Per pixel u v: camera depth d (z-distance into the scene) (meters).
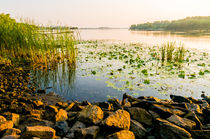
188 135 2.54
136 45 18.45
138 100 3.79
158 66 8.33
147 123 3.10
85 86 5.77
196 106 3.64
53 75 7.13
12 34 8.72
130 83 5.88
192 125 2.84
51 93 5.14
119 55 11.55
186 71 7.38
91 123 2.90
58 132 2.78
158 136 2.73
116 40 26.64
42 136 2.40
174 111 3.36
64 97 4.91
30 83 6.02
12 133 2.53
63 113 3.35
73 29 9.32
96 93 5.15
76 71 7.67
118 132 2.49
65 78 6.74
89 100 4.67
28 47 8.88
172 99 4.32
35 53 8.95
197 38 29.28
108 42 22.58
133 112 3.28
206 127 2.91
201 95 4.84
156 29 121.31
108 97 4.85
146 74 6.78
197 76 6.59
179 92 5.08
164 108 3.44
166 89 5.32
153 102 3.63
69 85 5.94
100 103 3.98
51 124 2.98
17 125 3.04
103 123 2.70
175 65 8.52
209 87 5.45
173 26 106.06
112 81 6.14
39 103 4.11
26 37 8.80
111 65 8.56
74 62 8.94
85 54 12.06
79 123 2.93
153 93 5.04
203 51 13.70
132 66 8.27
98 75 6.91
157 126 2.85
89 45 18.25
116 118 2.81
